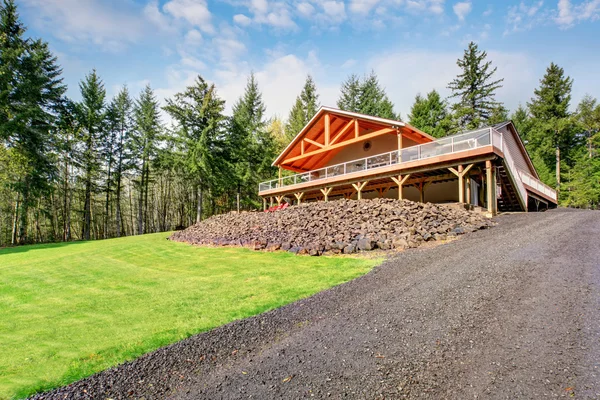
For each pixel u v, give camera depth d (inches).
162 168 1211.9
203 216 1423.5
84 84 1047.0
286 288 220.7
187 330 156.1
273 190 853.2
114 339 150.8
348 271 254.2
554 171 1322.6
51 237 1162.0
